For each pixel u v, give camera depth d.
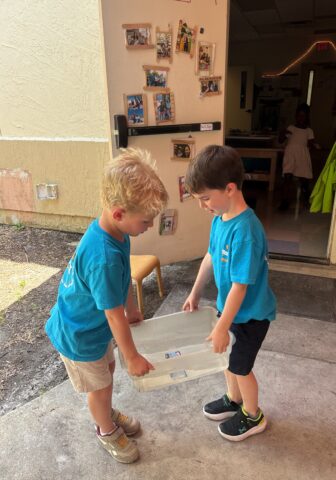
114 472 1.62
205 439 1.75
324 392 1.99
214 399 1.97
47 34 3.78
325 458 1.65
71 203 4.30
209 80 3.04
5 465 1.65
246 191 6.38
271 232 4.37
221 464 1.63
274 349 2.33
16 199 4.50
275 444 1.72
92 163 4.05
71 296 1.39
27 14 3.76
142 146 2.92
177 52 2.85
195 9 2.81
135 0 2.60
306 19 7.66
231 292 1.41
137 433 1.79
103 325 1.46
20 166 4.34
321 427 1.79
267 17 7.50
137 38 2.68
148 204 1.23
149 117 2.89
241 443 1.73
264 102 10.19
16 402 2.03
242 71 9.98
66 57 3.79
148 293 3.04
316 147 5.37
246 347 1.56
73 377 1.50
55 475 1.61
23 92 4.07
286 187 5.37
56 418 1.88
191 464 1.64
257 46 9.85
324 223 4.67
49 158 4.19
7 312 2.88
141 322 1.71
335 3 6.45
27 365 2.31
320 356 2.26
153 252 3.33
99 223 1.33
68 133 4.07
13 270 3.55
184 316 1.76
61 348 1.45
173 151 3.08
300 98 9.96
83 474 1.61
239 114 10.22
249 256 1.37
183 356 1.55
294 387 2.03
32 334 2.61
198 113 3.09
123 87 2.74
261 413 1.76
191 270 3.38
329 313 2.71
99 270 1.24
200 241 3.53
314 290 3.02
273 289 3.04
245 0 6.29
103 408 1.59
